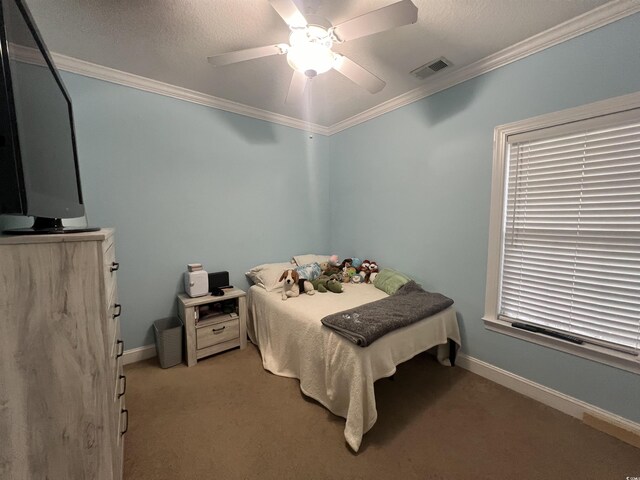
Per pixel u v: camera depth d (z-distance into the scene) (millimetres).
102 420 951
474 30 1602
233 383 1998
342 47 1759
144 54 1848
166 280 2418
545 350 1750
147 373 2117
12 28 799
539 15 1481
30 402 851
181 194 2439
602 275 1545
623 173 1446
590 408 1581
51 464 890
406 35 1645
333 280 2586
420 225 2441
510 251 1913
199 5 1396
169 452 1405
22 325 827
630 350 1445
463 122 2080
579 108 1534
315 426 1585
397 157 2604
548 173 1709
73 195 1357
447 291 2270
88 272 900
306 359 1828
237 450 1422
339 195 3322
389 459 1367
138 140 2209
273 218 3041
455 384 1976
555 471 1296
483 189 1991
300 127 3154
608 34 1428
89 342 915
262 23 1531
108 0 1359
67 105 1344
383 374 1546
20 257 813
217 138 2604
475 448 1430
